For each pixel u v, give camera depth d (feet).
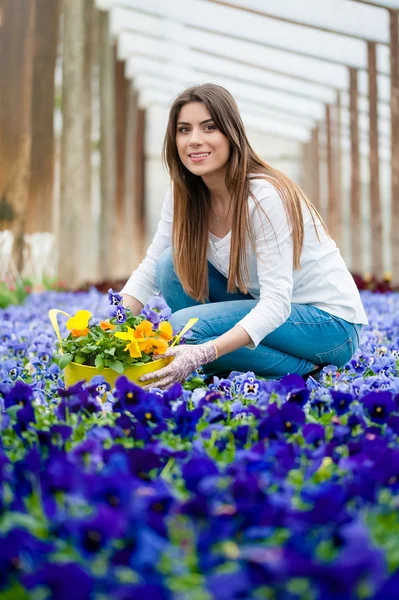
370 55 40.29
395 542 5.61
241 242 11.43
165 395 8.63
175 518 5.65
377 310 21.62
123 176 49.44
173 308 13.01
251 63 45.44
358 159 46.14
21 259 34.24
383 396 8.71
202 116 11.03
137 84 55.11
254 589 4.74
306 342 12.17
